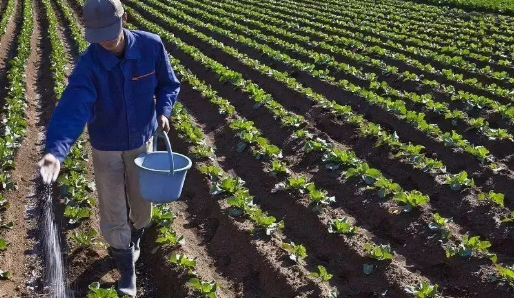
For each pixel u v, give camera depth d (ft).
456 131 35.17
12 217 24.82
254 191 28.22
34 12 90.12
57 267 19.75
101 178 17.89
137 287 20.81
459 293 20.20
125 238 18.49
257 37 61.11
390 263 20.92
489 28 66.80
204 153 31.09
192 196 27.66
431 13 77.82
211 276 21.15
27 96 44.24
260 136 35.29
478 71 46.65
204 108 40.32
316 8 82.64
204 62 50.24
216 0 94.17
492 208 24.49
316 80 45.39
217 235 23.70
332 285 20.63
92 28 15.44
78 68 16.24
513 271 19.57
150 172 16.76
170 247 21.88
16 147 32.27
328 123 36.04
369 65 48.85
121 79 16.78
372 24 67.92
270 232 22.75
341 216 24.64
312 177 29.12
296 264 20.95
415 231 23.26
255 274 21.21
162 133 17.63
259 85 45.75
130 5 95.76
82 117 15.65
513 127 35.14
